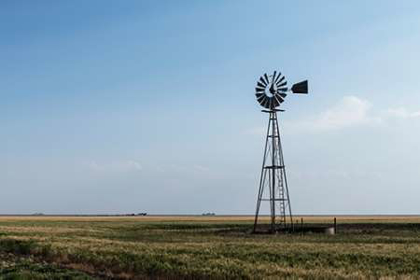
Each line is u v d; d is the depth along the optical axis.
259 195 88.50
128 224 134.50
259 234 83.38
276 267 35.75
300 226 101.88
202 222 151.12
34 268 39.66
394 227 107.56
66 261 44.88
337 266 37.59
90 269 40.03
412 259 41.31
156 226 121.12
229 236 77.62
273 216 87.12
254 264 37.62
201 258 41.44
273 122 87.12
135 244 55.28
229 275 33.16
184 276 34.06
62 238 65.81
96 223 142.50
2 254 51.88
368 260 40.97
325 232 86.62
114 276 36.97
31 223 138.12
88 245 53.69
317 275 32.69
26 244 56.44
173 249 48.56
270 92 86.25
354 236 75.94
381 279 31.30
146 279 35.12
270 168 87.62
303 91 85.62
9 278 34.81
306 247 51.78
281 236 77.12
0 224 127.75
